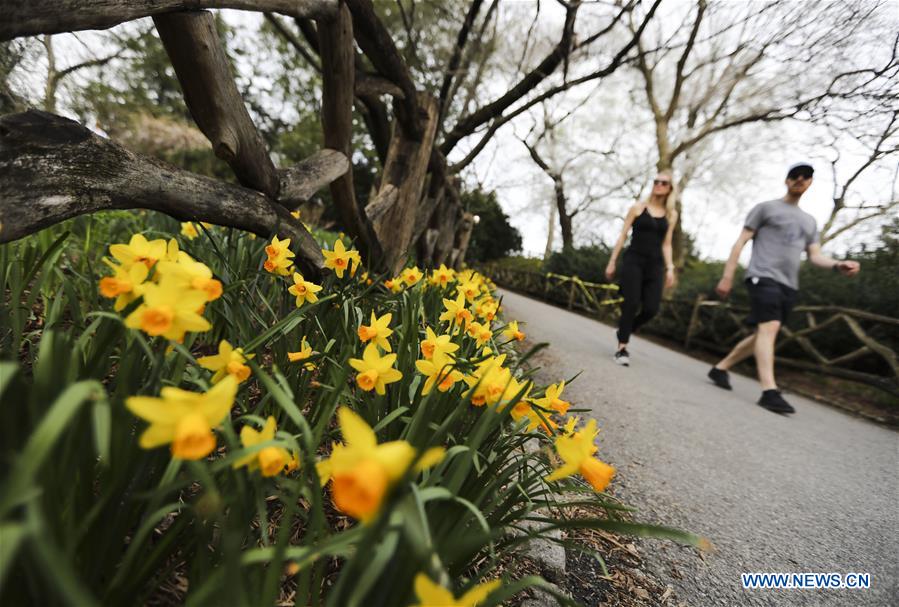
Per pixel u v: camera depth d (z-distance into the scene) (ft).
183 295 1.85
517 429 3.34
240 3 3.54
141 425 1.88
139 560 1.91
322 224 49.29
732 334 21.25
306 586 1.75
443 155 13.20
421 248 14.94
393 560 1.64
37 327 4.20
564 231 55.06
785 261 11.48
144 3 2.65
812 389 15.76
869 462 8.14
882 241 16.81
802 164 11.30
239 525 1.94
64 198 2.45
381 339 3.51
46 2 2.02
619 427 7.57
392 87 7.71
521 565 3.44
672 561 4.06
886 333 14.73
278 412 3.43
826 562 4.47
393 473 1.30
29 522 1.01
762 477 6.45
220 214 3.98
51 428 1.13
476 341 4.71
